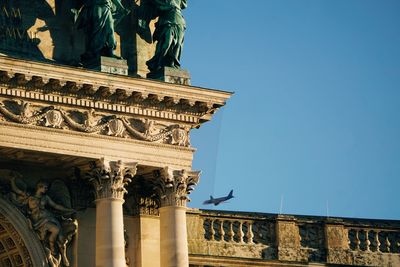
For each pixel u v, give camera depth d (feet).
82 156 520.01
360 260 592.60
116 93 523.70
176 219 533.96
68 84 515.50
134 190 546.26
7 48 529.45
